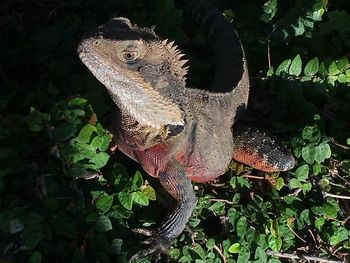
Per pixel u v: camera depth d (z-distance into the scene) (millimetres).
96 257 384
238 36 527
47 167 410
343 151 486
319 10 560
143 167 420
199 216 445
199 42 542
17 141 419
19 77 500
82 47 361
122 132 413
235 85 464
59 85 480
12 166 402
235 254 426
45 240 380
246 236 428
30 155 421
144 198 410
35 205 389
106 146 417
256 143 469
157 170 415
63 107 421
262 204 453
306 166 458
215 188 465
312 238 447
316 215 452
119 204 412
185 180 417
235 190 459
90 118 422
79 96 435
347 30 555
